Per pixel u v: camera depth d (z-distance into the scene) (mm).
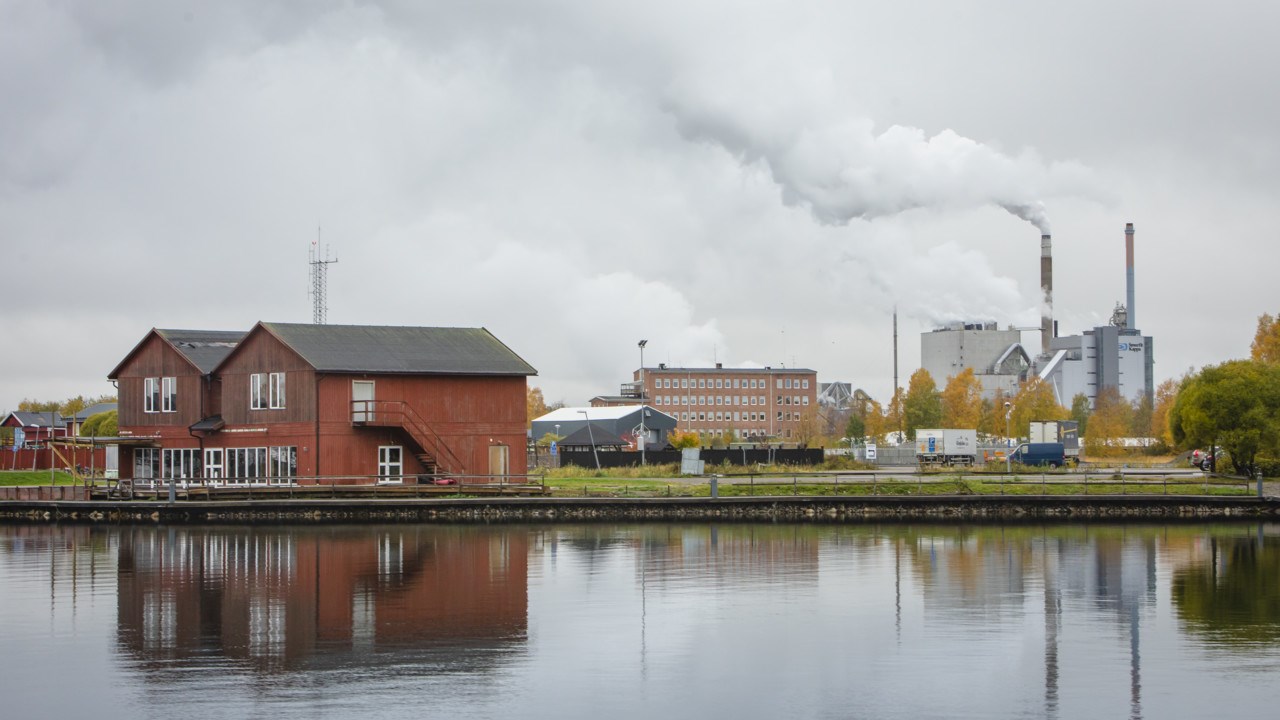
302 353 77250
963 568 48625
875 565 49406
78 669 30203
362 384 77750
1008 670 30500
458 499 70750
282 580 44438
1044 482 81125
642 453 115125
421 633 34531
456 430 80125
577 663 30938
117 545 56844
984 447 124125
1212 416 91125
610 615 37375
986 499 75250
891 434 177125
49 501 72625
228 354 81188
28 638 33844
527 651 32281
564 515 71250
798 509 73375
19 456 110188
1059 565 49781
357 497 72625
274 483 77500
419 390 79250
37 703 27266
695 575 46250
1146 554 54000
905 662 31266
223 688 28375
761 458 120750
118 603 39375
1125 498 76000
